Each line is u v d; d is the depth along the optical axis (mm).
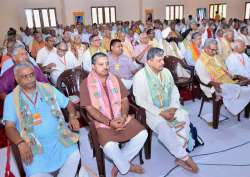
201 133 2871
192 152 2500
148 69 2396
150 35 4840
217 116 2926
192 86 3840
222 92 2889
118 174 2205
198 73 3098
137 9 13555
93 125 2016
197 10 15414
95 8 12500
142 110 2211
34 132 1795
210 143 2656
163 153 2535
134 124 2158
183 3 14828
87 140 2799
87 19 12414
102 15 12750
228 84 2920
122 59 3434
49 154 1808
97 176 2176
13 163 2406
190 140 2469
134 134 2100
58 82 2904
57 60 3861
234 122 3133
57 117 1905
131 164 2229
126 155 2113
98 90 2168
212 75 3074
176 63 3889
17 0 11031
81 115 2260
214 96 2906
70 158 1839
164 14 14430
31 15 11438
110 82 2221
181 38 6602
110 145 1956
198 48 4059
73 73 3006
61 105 2016
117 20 13148
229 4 14961
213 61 3113
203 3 15422
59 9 11836
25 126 1769
